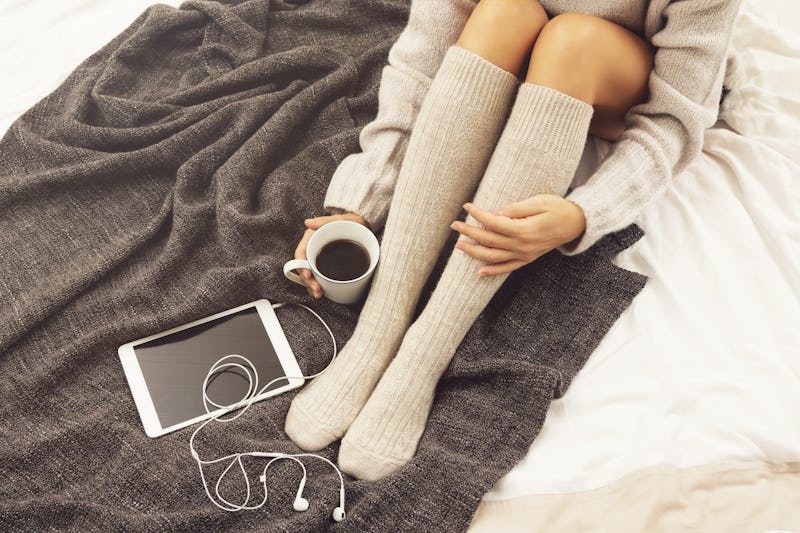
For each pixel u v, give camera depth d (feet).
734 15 2.31
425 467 2.34
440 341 2.48
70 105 3.28
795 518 2.18
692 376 2.45
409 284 2.56
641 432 2.38
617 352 2.58
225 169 3.01
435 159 2.47
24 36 3.45
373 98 3.42
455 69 2.42
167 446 2.46
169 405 2.60
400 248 2.54
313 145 3.19
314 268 2.50
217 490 2.33
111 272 2.89
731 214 2.76
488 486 2.27
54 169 3.07
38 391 2.56
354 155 2.95
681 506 2.23
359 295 2.72
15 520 2.21
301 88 3.40
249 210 3.00
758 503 2.21
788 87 3.00
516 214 2.32
